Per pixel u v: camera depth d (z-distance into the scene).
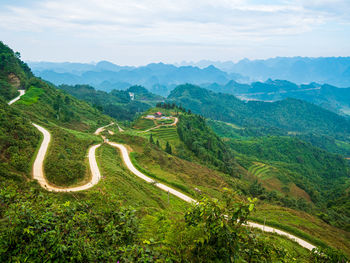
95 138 80.12
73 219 8.63
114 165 56.16
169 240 7.08
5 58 129.00
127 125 155.25
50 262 6.88
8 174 32.34
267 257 8.13
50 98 109.44
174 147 104.06
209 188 57.81
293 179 125.50
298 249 34.59
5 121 47.00
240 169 122.44
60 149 50.56
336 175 177.25
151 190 47.00
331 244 38.22
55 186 36.31
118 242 8.67
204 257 6.72
